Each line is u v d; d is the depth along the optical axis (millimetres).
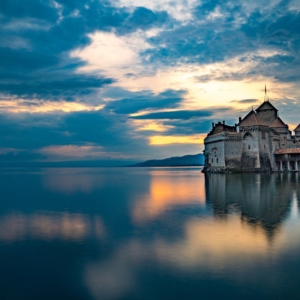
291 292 16531
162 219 34000
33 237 27500
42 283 18109
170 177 135750
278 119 119938
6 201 52156
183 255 21859
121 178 133125
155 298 16203
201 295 16375
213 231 27938
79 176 157750
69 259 21656
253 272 18891
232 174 102438
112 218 35344
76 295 16703
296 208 38500
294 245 23578
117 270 19594
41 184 95438
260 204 41938
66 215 37938
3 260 21672
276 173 105188
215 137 113250
